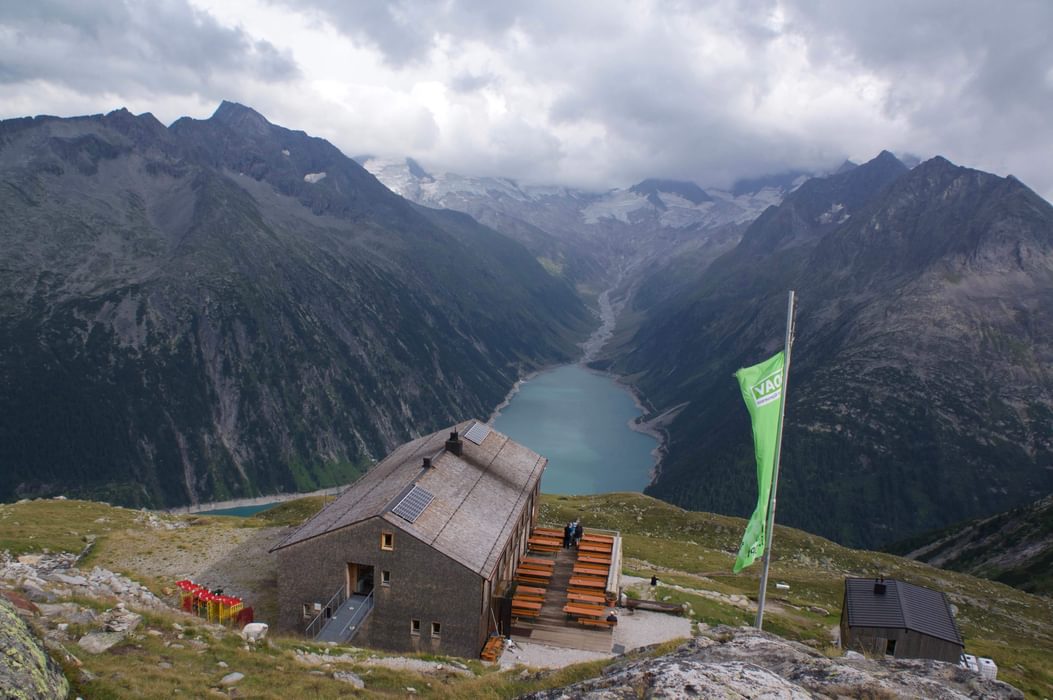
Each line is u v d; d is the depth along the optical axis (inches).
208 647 1159.6
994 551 5703.7
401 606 1815.9
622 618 2057.1
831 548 4040.4
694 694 552.7
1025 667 1977.1
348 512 2004.2
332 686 1090.7
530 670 1204.5
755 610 2309.3
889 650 1841.8
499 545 1911.9
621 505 4630.9
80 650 1008.9
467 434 2534.5
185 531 2795.3
